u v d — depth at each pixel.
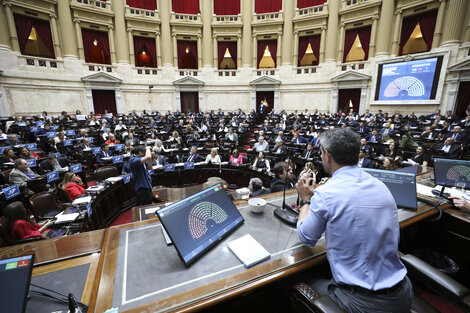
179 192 3.91
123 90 15.29
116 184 4.34
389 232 1.04
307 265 1.14
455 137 7.10
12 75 11.66
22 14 12.12
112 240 1.35
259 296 1.33
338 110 15.50
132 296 0.96
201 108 17.08
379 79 13.66
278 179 2.82
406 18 13.26
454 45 11.48
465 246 1.90
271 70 16.67
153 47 16.22
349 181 1.11
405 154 6.27
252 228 1.45
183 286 1.01
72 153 7.43
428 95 12.20
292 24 15.80
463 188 2.05
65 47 13.41
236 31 16.50
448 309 1.93
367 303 1.01
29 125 9.78
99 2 14.03
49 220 2.95
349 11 14.26
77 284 1.06
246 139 11.01
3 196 3.58
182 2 15.80
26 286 0.87
